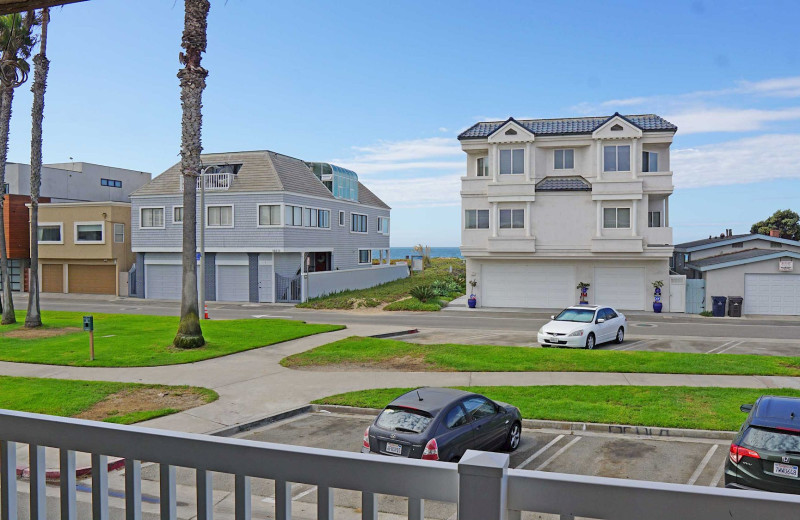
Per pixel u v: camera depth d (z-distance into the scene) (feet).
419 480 6.62
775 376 56.59
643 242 120.47
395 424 31.78
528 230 125.39
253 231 137.69
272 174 139.03
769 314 114.32
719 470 34.06
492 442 35.37
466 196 130.11
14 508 8.91
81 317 100.83
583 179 127.13
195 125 70.33
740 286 114.83
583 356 65.92
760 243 133.69
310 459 7.16
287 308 126.31
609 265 123.95
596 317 76.23
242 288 140.05
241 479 7.52
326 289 143.54
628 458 36.32
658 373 58.44
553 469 34.40
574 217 124.26
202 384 54.70
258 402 48.80
